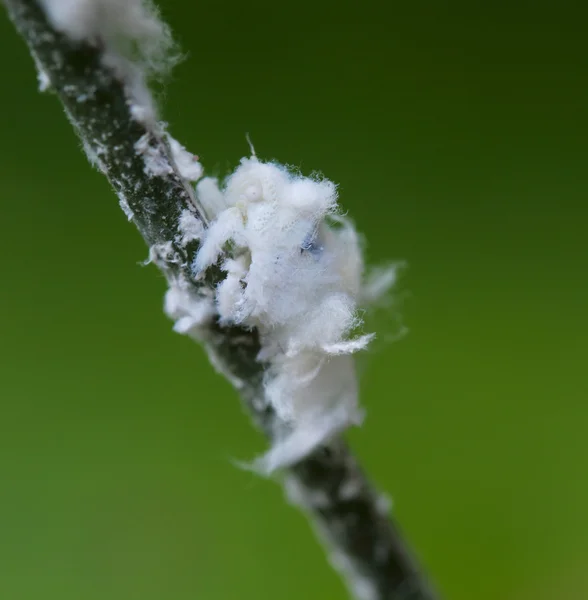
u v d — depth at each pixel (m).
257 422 0.10
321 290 0.10
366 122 0.19
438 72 0.20
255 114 0.19
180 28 0.19
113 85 0.10
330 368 0.10
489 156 0.19
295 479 0.11
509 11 0.20
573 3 0.20
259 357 0.10
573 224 0.19
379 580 0.11
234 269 0.10
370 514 0.11
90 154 0.10
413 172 0.19
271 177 0.10
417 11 0.20
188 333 0.10
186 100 0.18
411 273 0.19
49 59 0.10
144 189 0.10
